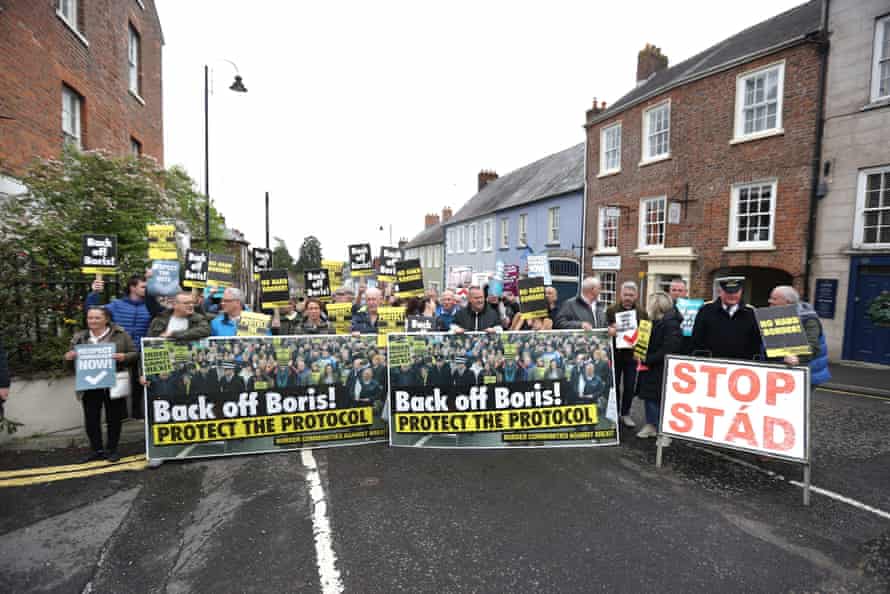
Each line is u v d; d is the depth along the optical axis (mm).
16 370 5090
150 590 2697
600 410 4980
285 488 3943
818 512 3623
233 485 4008
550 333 4941
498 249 26641
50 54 8477
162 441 4480
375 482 4062
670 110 13969
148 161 8719
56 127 8664
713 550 3105
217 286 6176
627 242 15906
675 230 13852
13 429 4762
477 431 4867
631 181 15688
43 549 3088
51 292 5320
